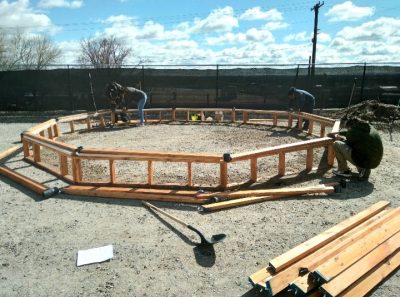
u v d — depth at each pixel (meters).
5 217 4.60
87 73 17.19
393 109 11.89
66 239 3.99
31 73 17.33
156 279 3.23
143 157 5.43
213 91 16.84
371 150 5.48
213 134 10.81
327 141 6.37
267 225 4.24
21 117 15.68
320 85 16.12
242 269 3.37
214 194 4.97
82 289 3.11
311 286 2.75
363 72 15.79
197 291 3.06
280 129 11.66
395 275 3.20
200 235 3.73
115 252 3.70
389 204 4.62
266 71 16.50
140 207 4.85
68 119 11.13
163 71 16.92
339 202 4.91
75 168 5.77
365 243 3.31
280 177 5.94
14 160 7.59
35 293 3.06
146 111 13.62
